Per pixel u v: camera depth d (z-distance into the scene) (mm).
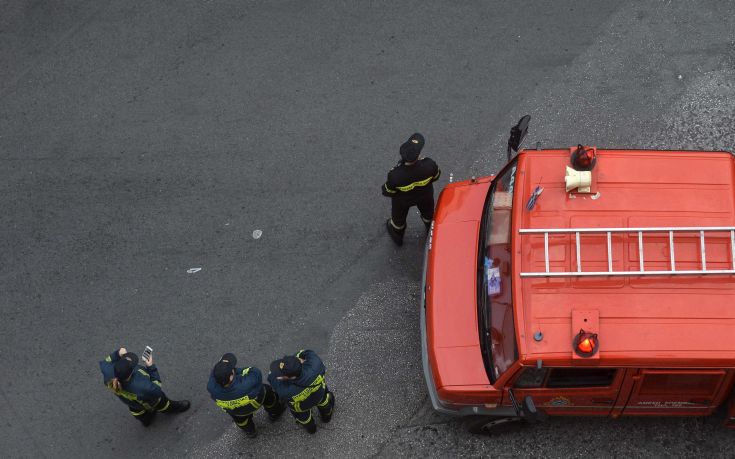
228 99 9953
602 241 6211
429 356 6973
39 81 10391
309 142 9477
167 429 7754
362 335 8117
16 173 9578
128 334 8305
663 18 9898
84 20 10914
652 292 6047
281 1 10773
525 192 6547
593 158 6457
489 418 7109
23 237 9078
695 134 8984
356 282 8453
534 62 9766
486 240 7086
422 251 8586
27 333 8391
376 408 7688
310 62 10141
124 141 9727
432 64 9922
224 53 10367
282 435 7625
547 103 9422
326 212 8945
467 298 7031
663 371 6117
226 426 7719
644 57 9617
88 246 8945
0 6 10945
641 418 7391
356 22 10438
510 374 6336
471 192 7664
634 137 9055
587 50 9766
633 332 5977
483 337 6773
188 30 10641
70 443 7742
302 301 8375
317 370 6574
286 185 9180
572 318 6012
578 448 7301
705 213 6266
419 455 7398
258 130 9641
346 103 9734
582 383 6426
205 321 8328
